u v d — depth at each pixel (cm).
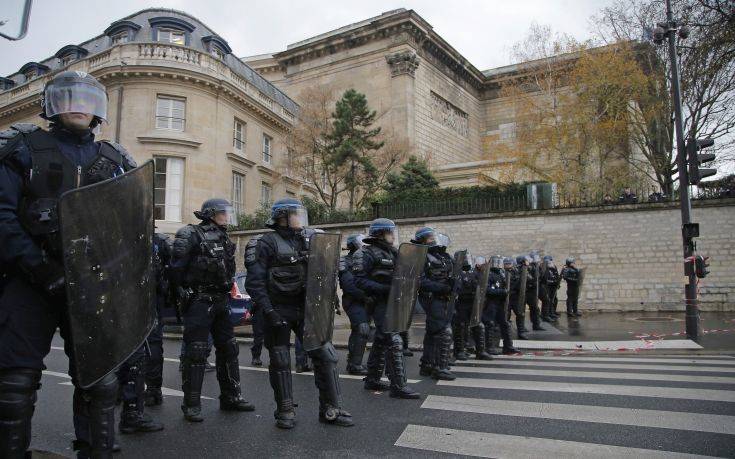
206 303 504
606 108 2475
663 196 1897
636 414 488
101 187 266
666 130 2498
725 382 648
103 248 267
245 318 1333
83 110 288
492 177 3108
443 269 698
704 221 1777
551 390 606
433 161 3572
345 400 573
